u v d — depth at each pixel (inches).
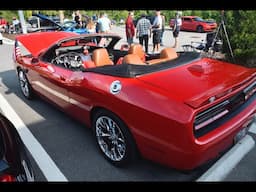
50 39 200.2
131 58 128.4
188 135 86.0
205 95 90.9
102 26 475.2
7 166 71.7
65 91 140.6
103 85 111.9
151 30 402.6
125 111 102.0
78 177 113.3
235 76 109.1
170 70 116.0
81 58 171.6
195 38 581.3
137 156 110.6
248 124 112.3
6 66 329.1
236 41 265.9
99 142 124.7
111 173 115.0
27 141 143.3
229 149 117.4
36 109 186.1
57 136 147.9
